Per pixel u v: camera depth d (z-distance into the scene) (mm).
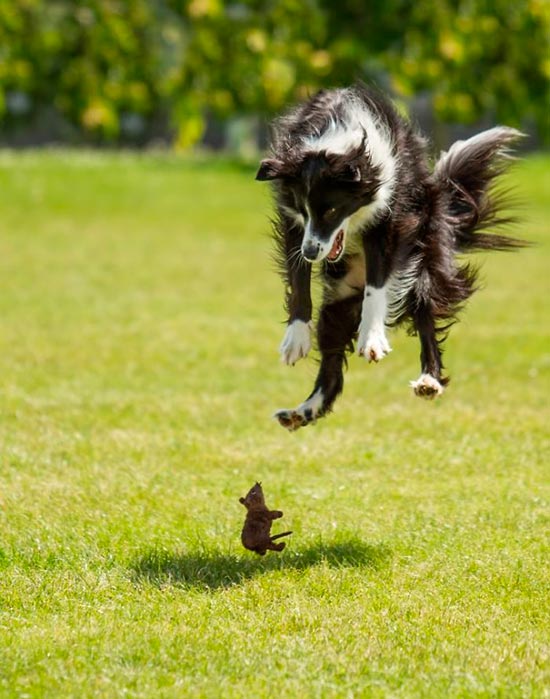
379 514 10195
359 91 9945
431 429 12852
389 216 9562
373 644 7465
